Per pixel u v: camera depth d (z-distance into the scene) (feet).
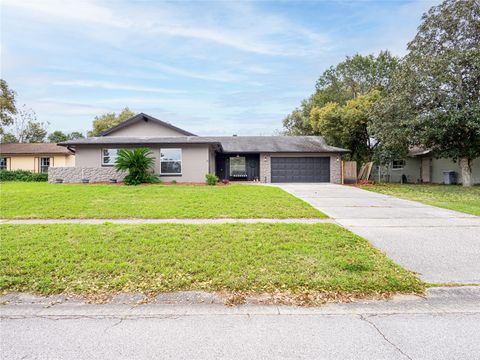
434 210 31.19
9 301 12.06
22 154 83.66
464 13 54.39
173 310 11.37
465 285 13.34
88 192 39.81
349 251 17.13
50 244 17.87
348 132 76.07
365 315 10.96
